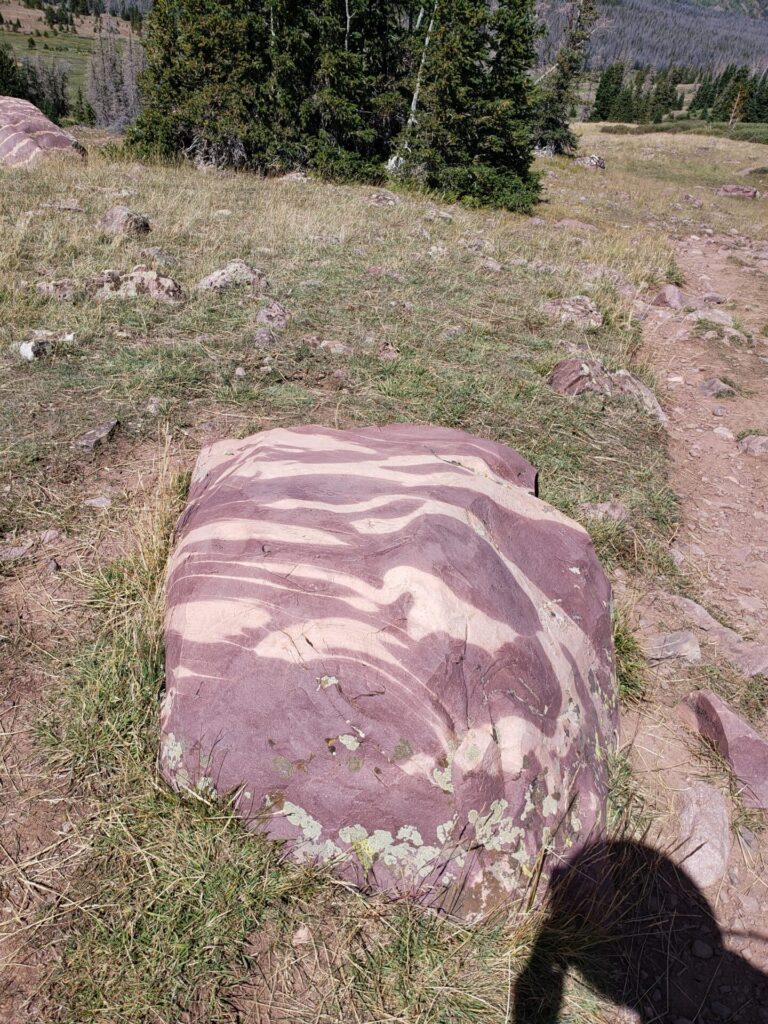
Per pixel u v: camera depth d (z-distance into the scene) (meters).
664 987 2.04
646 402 5.75
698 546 4.18
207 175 13.38
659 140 35.34
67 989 1.80
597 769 2.35
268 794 2.04
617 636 3.16
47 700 2.55
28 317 5.58
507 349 6.27
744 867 2.42
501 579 2.32
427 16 15.55
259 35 14.41
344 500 2.45
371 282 7.51
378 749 1.97
